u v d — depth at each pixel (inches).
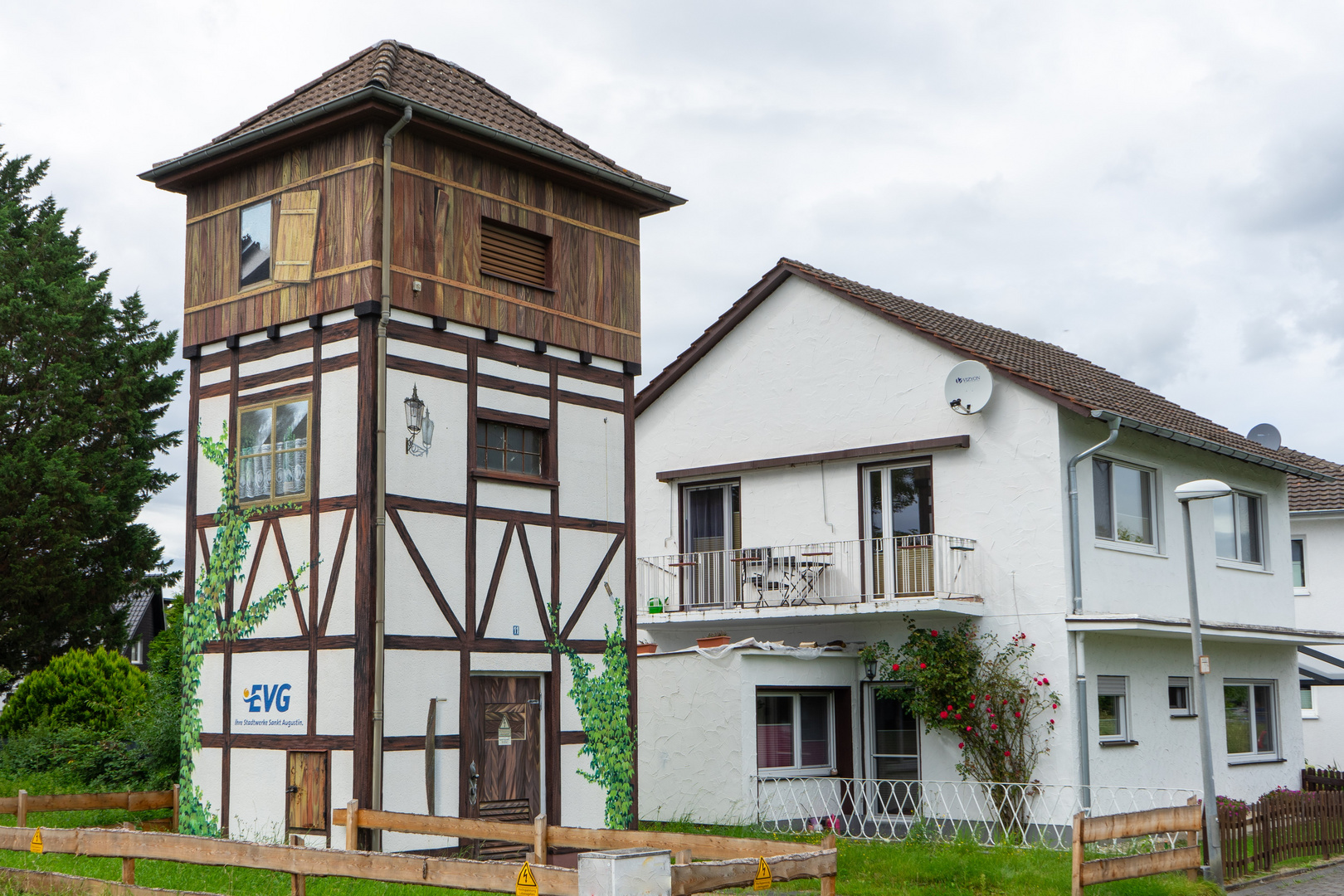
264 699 526.6
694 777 676.7
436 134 533.6
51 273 1178.0
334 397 518.0
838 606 705.0
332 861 338.3
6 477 1047.0
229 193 571.8
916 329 738.8
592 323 599.5
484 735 530.9
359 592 496.7
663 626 792.3
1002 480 697.6
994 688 674.2
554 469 572.1
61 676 923.4
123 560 1141.1
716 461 823.1
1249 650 835.4
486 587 537.0
